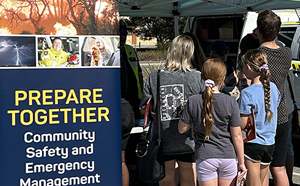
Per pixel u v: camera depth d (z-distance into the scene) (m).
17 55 2.37
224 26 7.83
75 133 2.48
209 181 3.17
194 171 3.56
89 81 2.48
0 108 2.36
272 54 3.67
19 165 2.40
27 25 2.38
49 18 2.41
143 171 3.43
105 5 2.49
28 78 2.39
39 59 2.40
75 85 2.46
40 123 2.42
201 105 3.15
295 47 6.82
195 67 3.92
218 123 3.12
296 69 6.74
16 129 2.39
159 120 3.43
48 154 2.44
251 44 4.33
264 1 6.66
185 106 3.24
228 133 3.17
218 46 5.97
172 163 3.58
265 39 3.74
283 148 3.87
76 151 2.49
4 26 2.35
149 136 3.54
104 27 2.50
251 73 3.45
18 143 2.39
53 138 2.45
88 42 2.47
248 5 7.00
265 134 3.47
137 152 3.46
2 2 2.34
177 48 3.48
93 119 2.50
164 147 3.48
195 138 3.27
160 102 3.44
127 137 3.86
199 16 8.00
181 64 3.48
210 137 3.16
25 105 2.39
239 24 7.65
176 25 8.35
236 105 3.13
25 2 2.37
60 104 2.44
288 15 7.03
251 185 3.51
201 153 3.17
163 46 17.91
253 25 6.98
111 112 2.53
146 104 3.53
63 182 2.48
